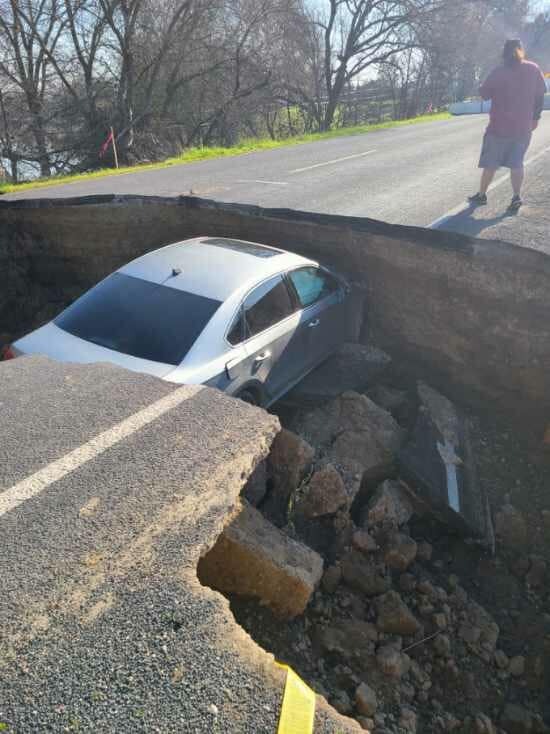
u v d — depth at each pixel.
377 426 5.91
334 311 6.95
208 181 11.57
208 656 2.54
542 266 6.32
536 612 5.05
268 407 6.06
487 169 7.74
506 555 5.47
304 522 5.00
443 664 4.44
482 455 6.39
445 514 5.36
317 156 15.22
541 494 6.07
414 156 14.02
